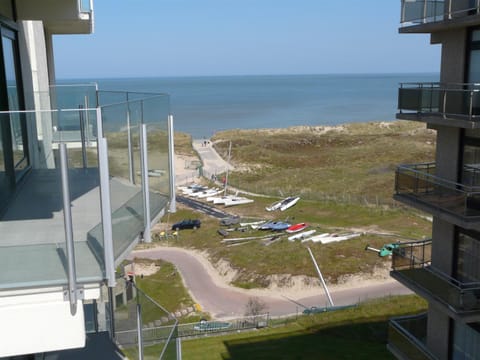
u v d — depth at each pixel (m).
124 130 6.67
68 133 7.23
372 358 20.31
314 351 21.31
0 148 6.88
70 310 5.15
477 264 13.69
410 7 14.62
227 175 61.47
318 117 146.62
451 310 13.14
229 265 35.38
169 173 7.77
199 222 44.00
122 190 6.67
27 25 12.06
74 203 7.18
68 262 5.04
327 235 38.72
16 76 10.92
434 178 14.64
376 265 33.66
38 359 8.95
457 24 12.86
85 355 9.22
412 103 14.16
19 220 6.64
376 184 53.56
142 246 40.28
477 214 12.50
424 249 16.08
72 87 12.61
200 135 110.31
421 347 15.05
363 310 25.72
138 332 8.97
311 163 68.88
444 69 14.55
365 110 166.00
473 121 12.11
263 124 131.50
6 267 5.01
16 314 5.05
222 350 22.03
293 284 32.12
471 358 14.26
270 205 48.62
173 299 31.30
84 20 11.55
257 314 28.28
